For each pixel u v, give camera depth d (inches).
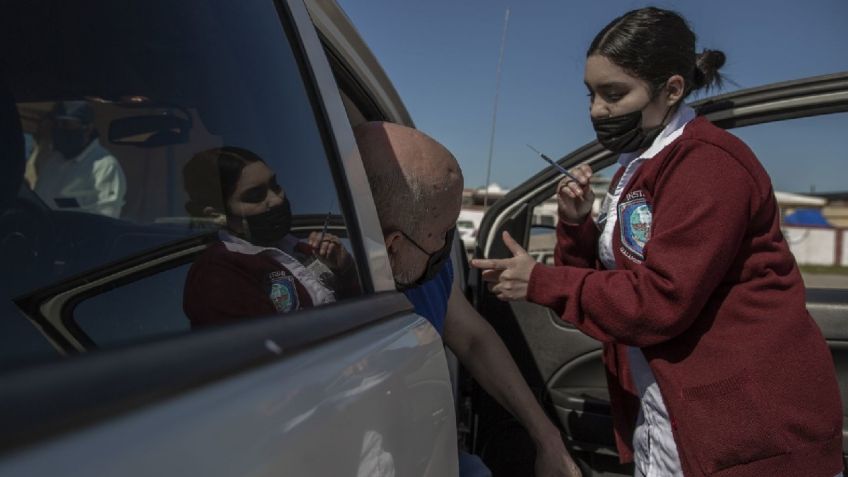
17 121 25.6
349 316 36.0
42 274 24.1
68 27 28.5
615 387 73.7
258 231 33.9
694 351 56.6
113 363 19.9
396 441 34.2
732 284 56.5
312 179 39.5
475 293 100.2
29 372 17.6
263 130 36.7
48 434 16.4
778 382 54.2
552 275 61.8
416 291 56.9
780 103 79.1
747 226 55.4
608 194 69.8
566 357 96.2
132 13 31.4
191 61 33.5
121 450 17.6
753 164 56.1
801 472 54.9
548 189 99.4
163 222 29.2
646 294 54.3
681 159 55.9
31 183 25.3
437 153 52.6
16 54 26.5
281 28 42.2
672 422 58.0
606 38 61.2
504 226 101.7
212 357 23.6
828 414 56.1
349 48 73.2
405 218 50.5
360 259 42.0
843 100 77.1
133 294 26.0
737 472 54.8
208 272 29.7
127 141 29.1
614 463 91.7
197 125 32.5
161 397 20.3
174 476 18.6
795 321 55.9
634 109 61.6
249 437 22.2
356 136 51.7
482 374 69.4
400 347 38.8
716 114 81.7
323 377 28.4
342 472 27.6
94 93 28.4
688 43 61.4
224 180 33.0
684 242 53.2
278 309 32.1
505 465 96.7
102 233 26.6
